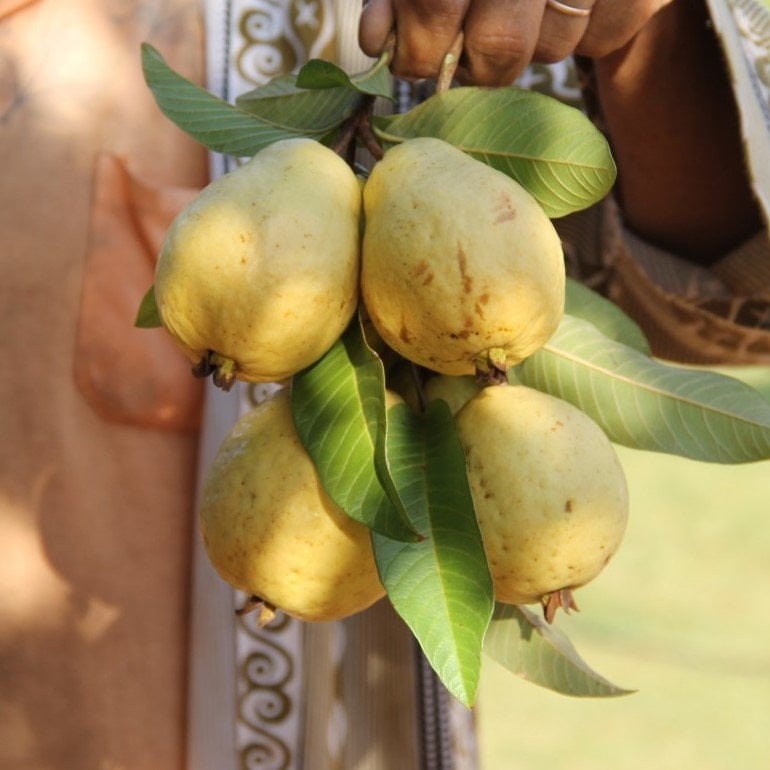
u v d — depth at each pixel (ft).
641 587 11.30
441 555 2.24
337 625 3.33
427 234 2.22
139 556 3.20
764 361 3.50
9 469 3.17
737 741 8.54
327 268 2.24
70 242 3.22
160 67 2.55
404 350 2.29
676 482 14.73
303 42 3.38
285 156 2.29
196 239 2.22
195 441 3.24
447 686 2.19
